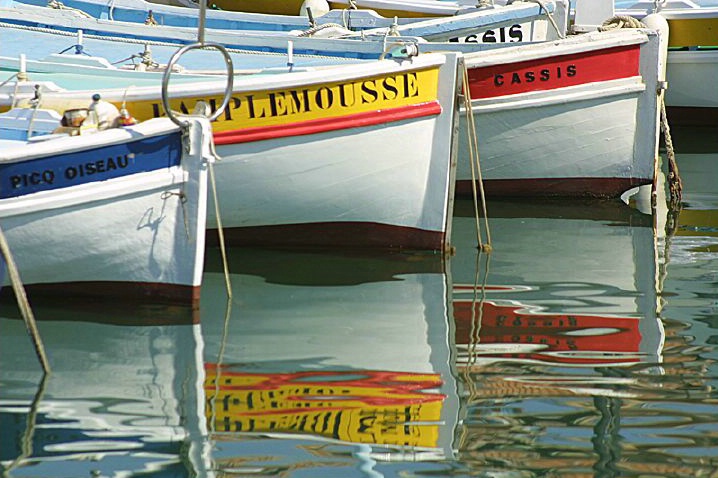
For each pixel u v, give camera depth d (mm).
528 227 20641
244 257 18453
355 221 18609
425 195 18484
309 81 17203
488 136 21906
